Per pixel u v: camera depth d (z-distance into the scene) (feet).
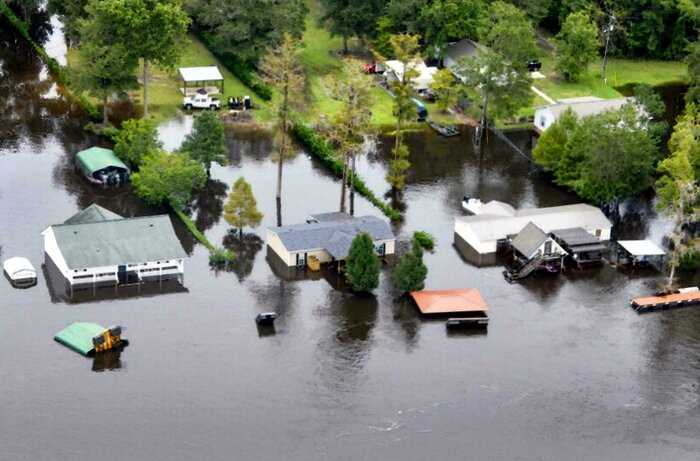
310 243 632.38
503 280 633.20
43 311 579.89
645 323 599.98
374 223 650.02
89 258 601.21
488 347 571.28
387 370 548.72
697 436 514.27
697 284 639.76
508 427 513.45
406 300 607.78
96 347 543.80
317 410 517.14
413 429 508.53
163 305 591.78
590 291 627.46
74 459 477.77
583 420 521.24
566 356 567.18
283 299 603.26
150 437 493.36
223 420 506.89
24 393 516.73
